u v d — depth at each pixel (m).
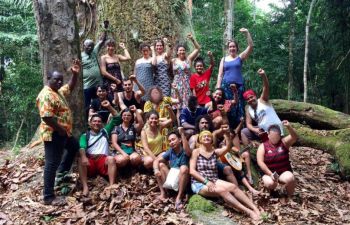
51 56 5.97
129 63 8.59
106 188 5.62
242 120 6.47
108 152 6.03
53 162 5.36
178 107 6.93
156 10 8.90
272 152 5.86
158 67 7.32
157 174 5.57
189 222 5.03
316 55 15.46
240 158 6.14
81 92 6.24
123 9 8.81
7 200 5.66
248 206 5.33
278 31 16.69
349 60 13.21
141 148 6.26
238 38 16.88
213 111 6.56
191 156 5.60
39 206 5.38
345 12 13.01
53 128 5.20
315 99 15.77
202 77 7.19
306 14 16.62
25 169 6.39
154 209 5.26
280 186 5.89
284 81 16.42
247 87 16.31
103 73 7.27
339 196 6.50
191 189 5.63
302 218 5.31
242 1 20.22
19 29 14.95
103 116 6.84
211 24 18.06
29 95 13.67
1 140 15.50
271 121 6.54
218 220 5.09
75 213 5.20
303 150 8.54
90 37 8.91
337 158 7.46
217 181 5.42
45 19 5.93
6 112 15.27
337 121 8.56
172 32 8.92
